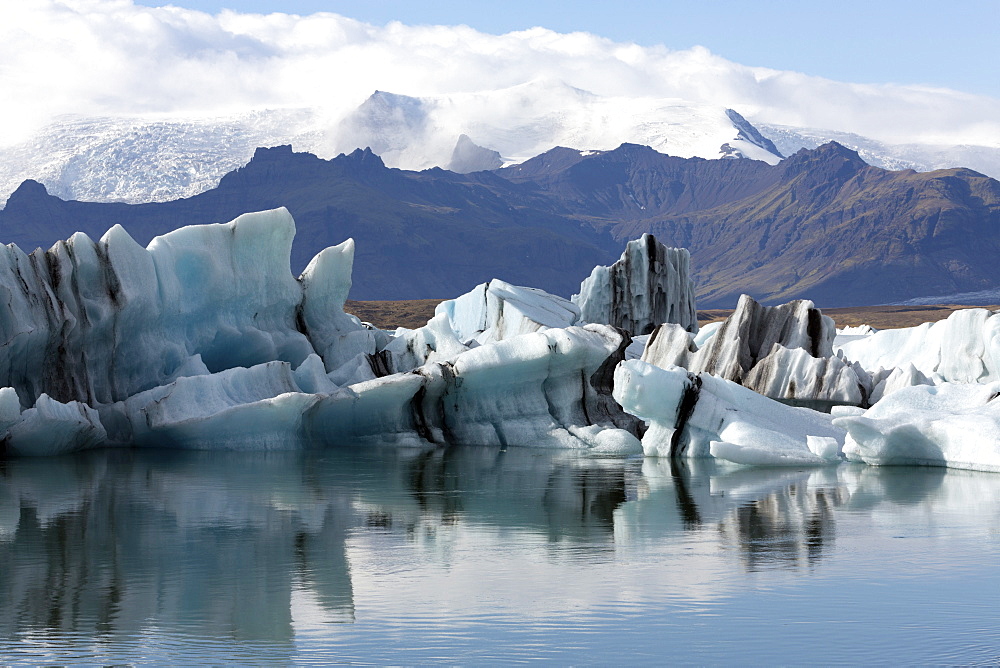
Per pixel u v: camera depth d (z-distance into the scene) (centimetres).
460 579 1588
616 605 1434
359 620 1368
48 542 1881
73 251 3466
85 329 3447
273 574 1623
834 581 1565
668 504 2334
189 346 3953
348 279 4656
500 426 3753
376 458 3331
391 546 1848
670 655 1230
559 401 3759
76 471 2927
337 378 3988
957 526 2020
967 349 5184
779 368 4816
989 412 2944
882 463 3003
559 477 2852
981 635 1305
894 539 1891
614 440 3541
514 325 4938
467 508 2295
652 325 7475
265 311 4303
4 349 3156
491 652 1239
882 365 5784
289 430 3547
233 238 4144
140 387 3709
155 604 1449
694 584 1550
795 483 2670
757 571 1634
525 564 1692
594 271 7531
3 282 3203
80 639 1292
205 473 2912
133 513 2214
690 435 3281
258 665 1196
